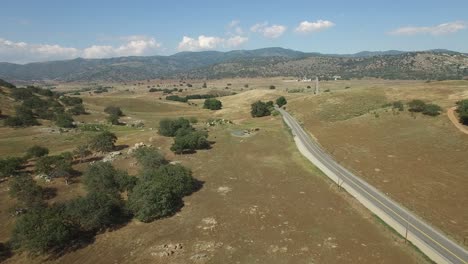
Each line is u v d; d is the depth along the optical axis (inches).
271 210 1980.8
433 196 2106.3
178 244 1636.3
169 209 1975.9
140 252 1595.7
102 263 1528.1
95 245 1678.2
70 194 2282.2
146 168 2615.7
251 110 5777.6
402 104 4320.9
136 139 3693.4
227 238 1692.9
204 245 1631.4
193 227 1814.7
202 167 2802.7
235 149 3331.7
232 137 3804.1
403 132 3467.0
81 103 6525.6
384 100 5108.3
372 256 1505.9
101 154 3147.1
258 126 4471.0
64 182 2444.6
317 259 1494.8
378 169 2623.0
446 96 4699.8
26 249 1631.4
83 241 1715.1
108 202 1863.9
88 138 3796.8
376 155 2955.2
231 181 2477.9
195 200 2158.0
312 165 2778.1
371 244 1599.4
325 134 3855.8
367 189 2251.5
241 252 1566.2
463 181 2285.9
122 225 1863.9
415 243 1595.7
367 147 3198.8
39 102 5378.9
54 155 2910.9
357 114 4722.0
